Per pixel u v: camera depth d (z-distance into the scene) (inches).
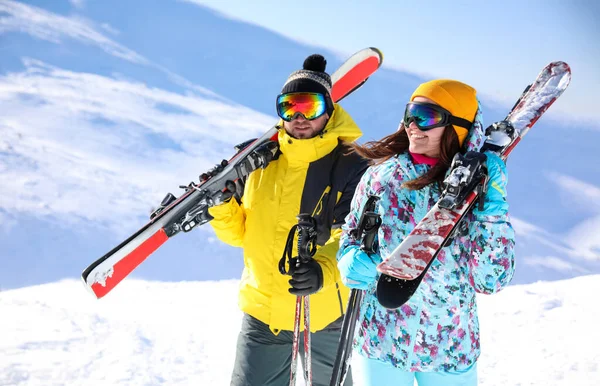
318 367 128.6
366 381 107.4
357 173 126.3
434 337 102.7
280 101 126.8
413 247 91.1
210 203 134.6
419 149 103.7
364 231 100.7
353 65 171.5
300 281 113.7
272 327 126.6
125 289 292.4
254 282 128.9
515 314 257.0
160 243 146.0
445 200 93.8
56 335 224.5
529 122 108.3
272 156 131.0
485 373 203.6
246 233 131.3
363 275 101.0
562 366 206.2
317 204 127.3
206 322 251.8
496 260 96.7
